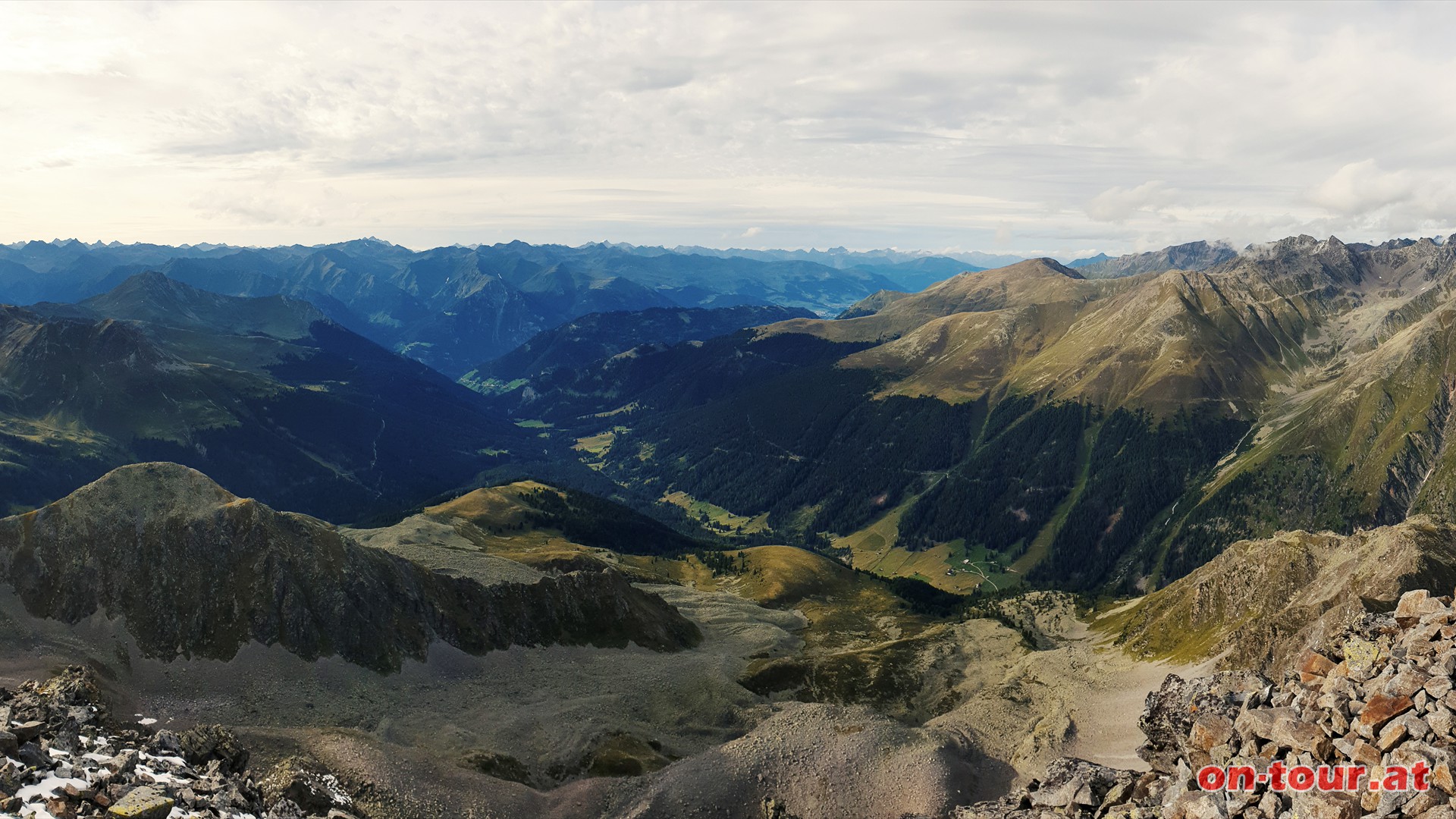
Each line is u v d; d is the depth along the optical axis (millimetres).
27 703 73562
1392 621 48594
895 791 145375
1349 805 38219
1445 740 38281
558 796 151125
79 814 54094
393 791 137375
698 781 150625
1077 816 58438
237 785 71938
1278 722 45531
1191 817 44656
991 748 171625
